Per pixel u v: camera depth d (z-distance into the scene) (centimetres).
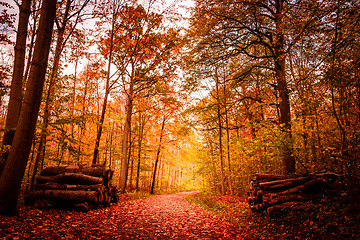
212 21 1049
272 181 745
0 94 892
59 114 1091
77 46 1318
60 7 1096
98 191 813
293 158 952
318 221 522
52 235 439
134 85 1900
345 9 514
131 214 776
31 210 634
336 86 506
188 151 2783
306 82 709
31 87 566
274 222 608
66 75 1091
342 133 580
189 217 778
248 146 929
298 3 699
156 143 2436
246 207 880
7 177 527
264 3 1005
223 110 1548
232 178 1981
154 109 1975
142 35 1559
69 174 836
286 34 822
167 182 3806
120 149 2284
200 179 3103
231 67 1433
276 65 1070
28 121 560
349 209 517
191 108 1468
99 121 1281
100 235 487
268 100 1188
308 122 830
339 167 745
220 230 589
